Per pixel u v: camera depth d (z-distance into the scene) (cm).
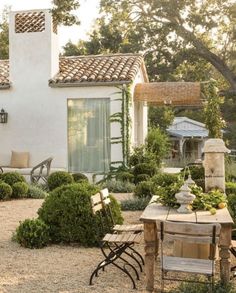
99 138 1822
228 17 3544
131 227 750
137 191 1306
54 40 1886
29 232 838
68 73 1903
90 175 1817
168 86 1897
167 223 562
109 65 1962
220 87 3694
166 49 3697
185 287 580
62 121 1850
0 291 609
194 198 662
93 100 1825
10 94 1898
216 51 3716
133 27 3644
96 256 784
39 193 1444
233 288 586
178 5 3456
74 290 613
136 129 2088
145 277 668
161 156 2038
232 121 3884
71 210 862
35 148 1877
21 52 1884
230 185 1074
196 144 3659
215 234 548
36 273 688
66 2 1277
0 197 1366
